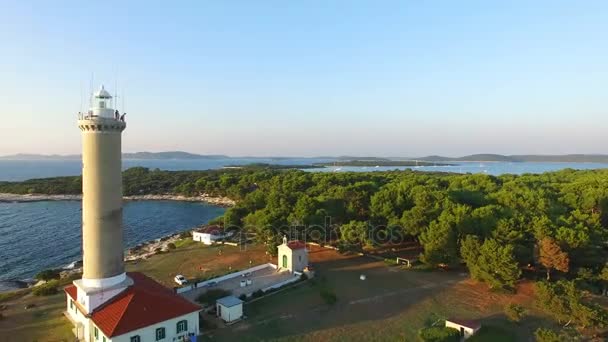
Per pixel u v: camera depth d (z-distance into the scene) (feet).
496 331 127.24
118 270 124.16
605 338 122.72
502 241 172.24
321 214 232.73
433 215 213.05
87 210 118.52
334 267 195.93
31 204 512.22
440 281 174.40
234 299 138.10
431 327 127.85
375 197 249.55
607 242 182.29
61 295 162.61
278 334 123.65
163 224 391.65
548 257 159.63
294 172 565.12
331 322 133.08
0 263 249.96
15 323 133.18
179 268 204.95
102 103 118.32
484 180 385.50
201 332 123.65
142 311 114.11
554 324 132.26
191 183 611.88
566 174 469.16
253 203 292.81
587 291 152.35
